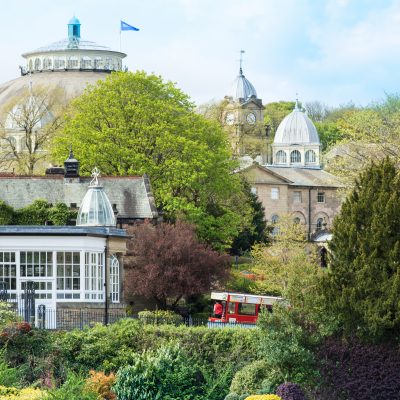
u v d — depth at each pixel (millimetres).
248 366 58781
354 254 59062
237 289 110125
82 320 75438
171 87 132000
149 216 109000
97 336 62531
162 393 55750
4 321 63688
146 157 121375
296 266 104062
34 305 73438
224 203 138375
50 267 81625
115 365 61000
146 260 95750
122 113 125188
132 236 92000
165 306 96188
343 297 57625
